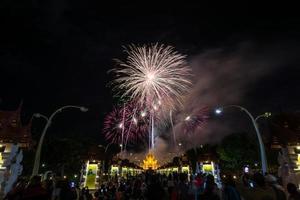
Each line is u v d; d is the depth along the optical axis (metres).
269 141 29.53
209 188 9.14
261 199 7.82
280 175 27.08
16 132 27.00
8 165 25.16
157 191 11.09
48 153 43.16
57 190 12.55
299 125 28.91
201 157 47.38
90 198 22.56
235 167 47.53
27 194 9.38
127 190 22.27
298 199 7.41
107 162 56.44
